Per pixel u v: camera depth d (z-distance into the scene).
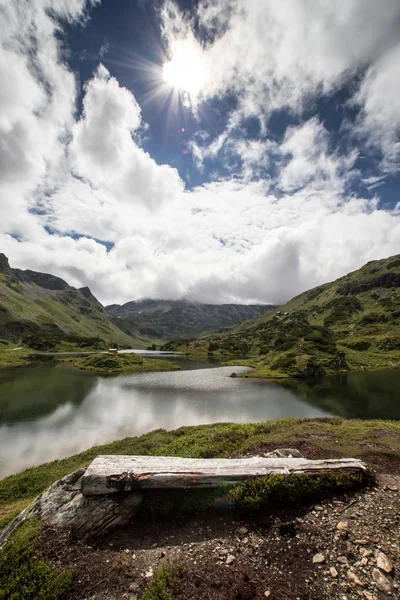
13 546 7.75
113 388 76.94
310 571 6.72
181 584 6.48
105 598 6.38
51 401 59.84
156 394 69.56
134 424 44.50
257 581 6.50
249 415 50.16
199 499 9.05
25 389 71.38
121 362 127.25
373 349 135.50
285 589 6.26
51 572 7.06
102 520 8.34
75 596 6.50
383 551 7.19
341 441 16.84
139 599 6.26
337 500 9.51
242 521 8.58
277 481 9.47
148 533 8.22
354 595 6.00
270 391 72.56
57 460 28.00
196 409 54.47
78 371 108.88
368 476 10.84
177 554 7.45
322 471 10.23
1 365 117.06
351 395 65.44
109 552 7.64
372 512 8.87
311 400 61.38
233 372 111.50
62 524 8.27
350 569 6.69
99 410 53.03
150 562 7.25
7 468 28.95
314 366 96.69
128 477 8.87
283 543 7.67
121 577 6.86
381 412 51.72
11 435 39.00
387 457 13.82
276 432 20.41
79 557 7.50
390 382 79.25
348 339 161.25
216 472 9.46
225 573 6.76
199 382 88.12
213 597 6.13
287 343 154.50
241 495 9.12
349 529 8.09
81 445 35.44
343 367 104.06
